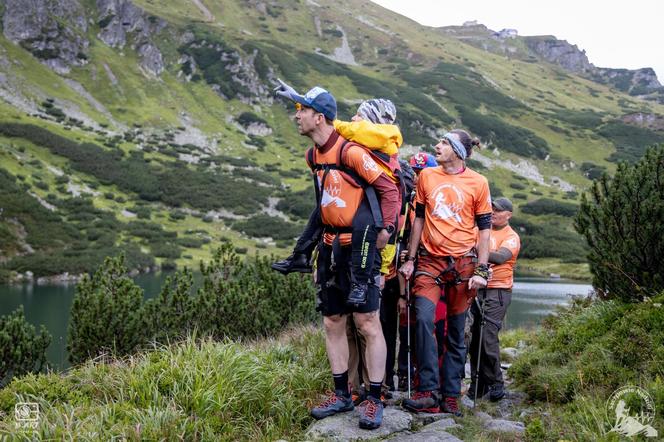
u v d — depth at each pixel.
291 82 170.75
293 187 123.00
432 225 4.55
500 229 5.68
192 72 170.75
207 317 11.52
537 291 60.47
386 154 3.89
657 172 5.91
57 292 55.94
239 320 11.48
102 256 72.00
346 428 3.89
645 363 4.40
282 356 5.40
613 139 177.00
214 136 145.38
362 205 3.84
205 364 4.39
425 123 159.62
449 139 4.55
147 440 3.43
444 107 179.38
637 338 4.66
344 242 3.87
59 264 67.31
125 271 12.41
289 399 4.32
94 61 155.75
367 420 3.87
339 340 4.21
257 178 124.38
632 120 192.50
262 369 4.61
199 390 3.98
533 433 3.74
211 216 104.19
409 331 4.64
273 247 91.62
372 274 3.87
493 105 191.50
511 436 3.88
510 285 5.48
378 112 4.60
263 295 11.93
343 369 4.21
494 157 158.88
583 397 4.12
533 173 154.88
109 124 135.50
